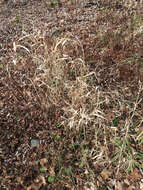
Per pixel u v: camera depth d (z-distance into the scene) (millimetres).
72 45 3635
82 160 2416
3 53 3871
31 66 3322
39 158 2516
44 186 2305
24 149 2594
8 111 2939
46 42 3576
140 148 2605
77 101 2691
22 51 3807
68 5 5344
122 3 5152
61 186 2295
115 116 2920
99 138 2658
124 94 3213
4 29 4551
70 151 2588
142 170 2430
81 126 2627
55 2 5461
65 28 4480
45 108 2846
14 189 2268
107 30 4074
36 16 4988
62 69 2990
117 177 2379
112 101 3080
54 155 2523
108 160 2436
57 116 2850
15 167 2434
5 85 3242
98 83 3346
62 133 2736
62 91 2889
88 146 2621
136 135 2691
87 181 2324
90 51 3814
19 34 4367
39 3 5555
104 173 2408
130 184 2334
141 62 3506
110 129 2658
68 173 2367
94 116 2807
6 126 2791
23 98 2945
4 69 3465
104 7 5098
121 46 3904
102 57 3678
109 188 2295
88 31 4344
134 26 4262
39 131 2762
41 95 2908
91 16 4840
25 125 2805
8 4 5582
